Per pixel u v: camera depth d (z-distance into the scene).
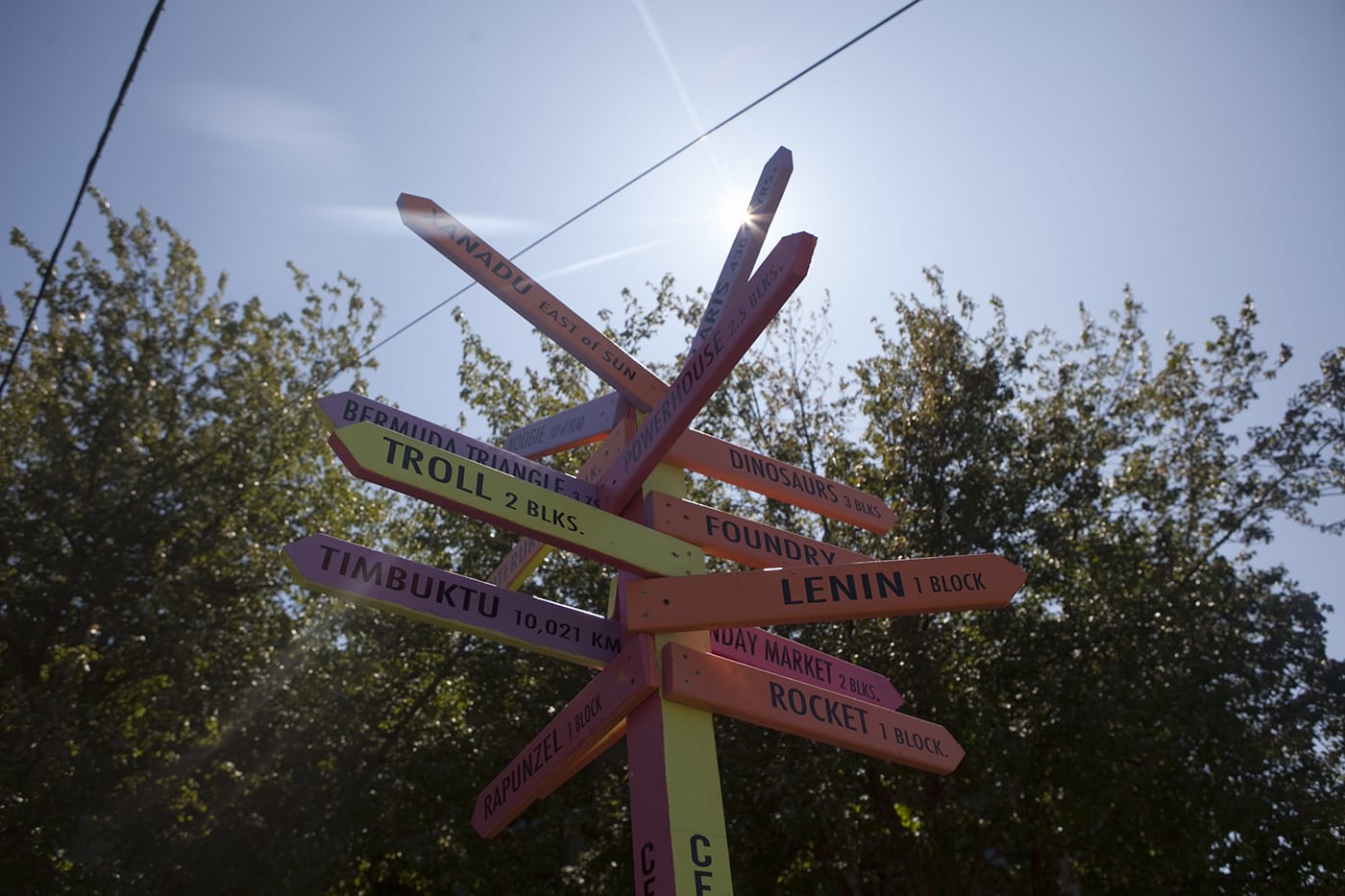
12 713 9.43
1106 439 13.30
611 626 3.54
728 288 3.75
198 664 11.18
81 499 12.02
